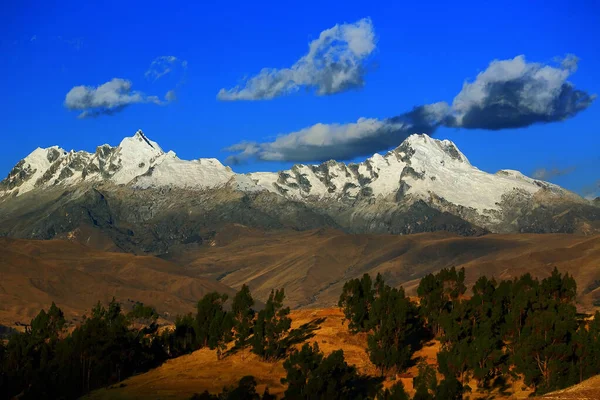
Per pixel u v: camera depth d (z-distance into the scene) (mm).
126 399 166375
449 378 141250
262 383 167750
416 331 192250
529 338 151875
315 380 149875
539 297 174875
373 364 172875
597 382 126188
